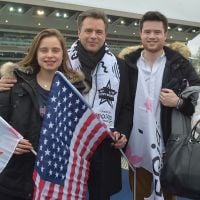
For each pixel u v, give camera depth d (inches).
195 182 94.0
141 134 109.0
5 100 91.0
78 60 104.0
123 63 108.4
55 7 980.6
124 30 1213.1
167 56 111.3
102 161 97.7
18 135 88.9
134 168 112.4
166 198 117.3
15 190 90.6
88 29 101.9
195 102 104.1
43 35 94.0
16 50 1035.3
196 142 97.6
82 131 92.0
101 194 97.5
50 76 95.0
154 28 108.7
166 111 108.6
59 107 88.7
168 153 100.3
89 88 101.4
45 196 87.0
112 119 102.4
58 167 88.4
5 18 978.7
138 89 109.3
